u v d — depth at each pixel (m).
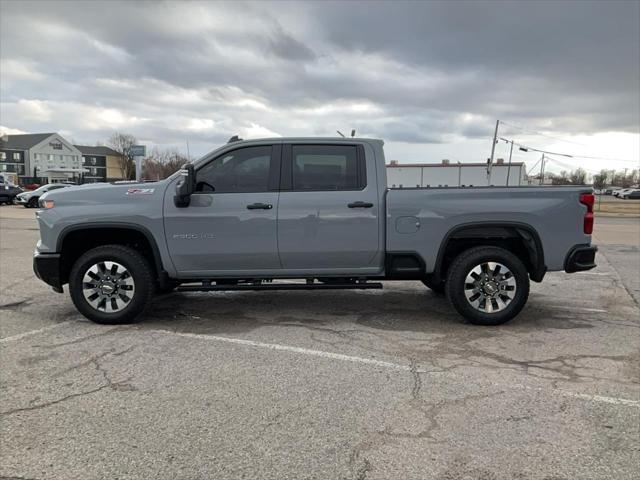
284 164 5.54
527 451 3.01
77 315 6.04
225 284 5.79
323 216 5.46
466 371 4.27
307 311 6.30
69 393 3.80
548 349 4.86
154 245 5.48
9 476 2.76
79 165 111.19
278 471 2.81
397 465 2.86
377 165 5.57
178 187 5.23
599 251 12.69
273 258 5.54
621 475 2.77
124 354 4.66
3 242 13.13
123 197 5.51
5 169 99.00
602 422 3.37
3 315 6.04
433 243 5.53
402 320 5.89
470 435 3.19
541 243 5.52
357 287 5.58
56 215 5.48
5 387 3.91
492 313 5.55
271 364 4.41
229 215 5.44
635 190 79.94
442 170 52.66
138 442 3.11
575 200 5.52
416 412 3.51
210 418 3.41
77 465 2.86
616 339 5.18
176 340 5.08
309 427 3.29
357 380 4.07
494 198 5.50
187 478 2.74
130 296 5.56
